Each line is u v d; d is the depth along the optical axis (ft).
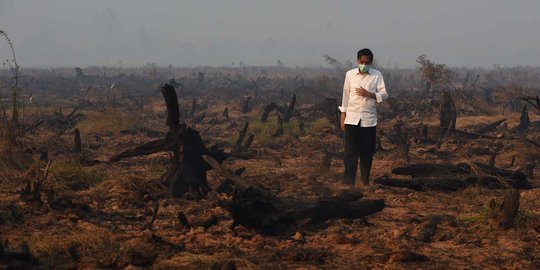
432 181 33.14
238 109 95.91
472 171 34.47
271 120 75.56
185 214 27.89
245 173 39.14
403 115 76.69
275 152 50.42
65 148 48.62
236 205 24.32
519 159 46.11
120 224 26.21
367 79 34.60
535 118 76.23
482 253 22.76
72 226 25.57
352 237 24.53
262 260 21.72
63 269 20.36
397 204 30.60
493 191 33.04
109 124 65.72
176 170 31.83
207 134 65.82
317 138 56.49
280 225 24.79
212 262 20.95
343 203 26.30
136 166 41.42
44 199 29.81
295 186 34.83
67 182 33.50
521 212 27.09
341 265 21.40
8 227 25.20
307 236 24.57
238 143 47.88
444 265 21.36
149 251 21.97
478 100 84.99
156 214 27.02
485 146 52.16
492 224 25.84
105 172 38.24
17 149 38.60
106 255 21.52
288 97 120.67
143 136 62.08
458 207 29.78
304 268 21.04
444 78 91.71
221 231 25.02
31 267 20.26
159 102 108.27
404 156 45.93
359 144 34.91
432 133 54.90
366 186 34.68
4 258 19.95
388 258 21.70
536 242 23.99
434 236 24.64
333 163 44.68
